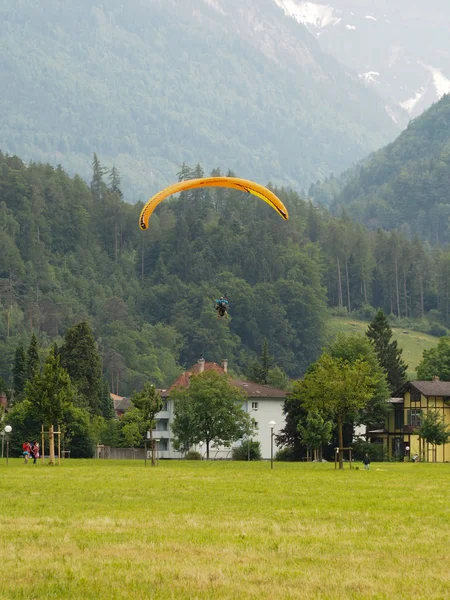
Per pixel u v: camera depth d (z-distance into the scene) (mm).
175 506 100375
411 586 60531
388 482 145000
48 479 144375
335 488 129625
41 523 84875
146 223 152250
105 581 60906
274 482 141250
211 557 68562
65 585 59938
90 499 108062
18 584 60188
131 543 73750
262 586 60000
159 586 59844
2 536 76750
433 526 86312
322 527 84312
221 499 109375
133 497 110938
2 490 120000
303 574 63312
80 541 74562
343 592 58875
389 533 81375
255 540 76312
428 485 139000
